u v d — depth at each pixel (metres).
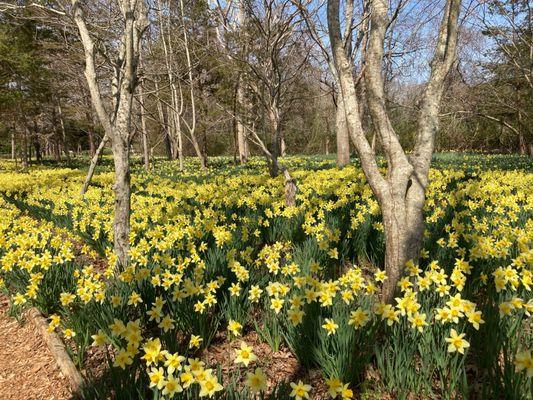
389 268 3.25
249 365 3.03
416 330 2.69
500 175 10.06
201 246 4.44
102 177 13.98
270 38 8.16
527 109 22.77
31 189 11.51
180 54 14.13
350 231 5.12
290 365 3.04
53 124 27.09
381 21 3.20
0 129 23.36
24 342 3.61
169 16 12.51
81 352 3.05
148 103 19.64
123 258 4.53
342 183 9.75
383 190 3.24
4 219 6.74
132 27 4.52
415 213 3.21
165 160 30.33
